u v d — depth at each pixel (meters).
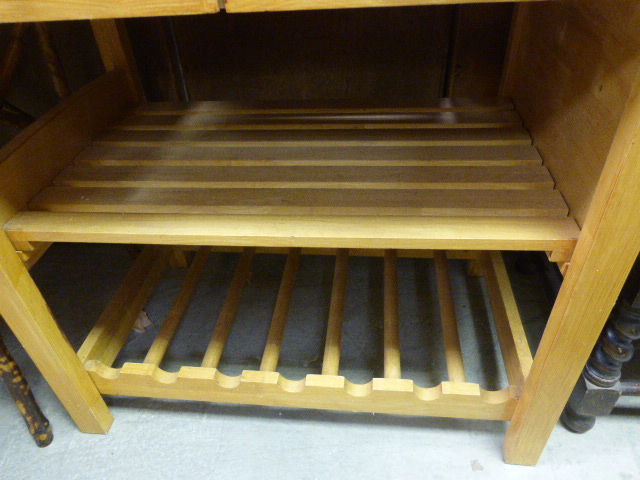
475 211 0.59
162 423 0.85
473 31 0.98
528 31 0.80
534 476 0.74
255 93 1.14
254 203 0.62
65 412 0.88
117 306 0.89
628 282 0.62
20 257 0.64
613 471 0.75
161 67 1.10
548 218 0.57
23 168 0.64
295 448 0.80
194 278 1.00
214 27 1.03
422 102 0.88
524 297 1.06
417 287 1.11
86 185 0.69
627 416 0.82
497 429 0.81
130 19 1.03
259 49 1.06
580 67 0.57
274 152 0.73
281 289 0.93
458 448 0.79
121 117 0.89
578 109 0.57
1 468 0.79
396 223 0.58
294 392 0.75
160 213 0.63
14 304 0.64
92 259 1.24
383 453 0.79
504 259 1.16
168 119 0.87
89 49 1.10
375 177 0.66
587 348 0.58
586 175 0.53
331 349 0.80
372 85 1.10
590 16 0.54
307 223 0.59
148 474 0.77
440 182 0.64
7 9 0.42
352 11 0.99
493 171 0.66
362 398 0.74
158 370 0.78
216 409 0.87
